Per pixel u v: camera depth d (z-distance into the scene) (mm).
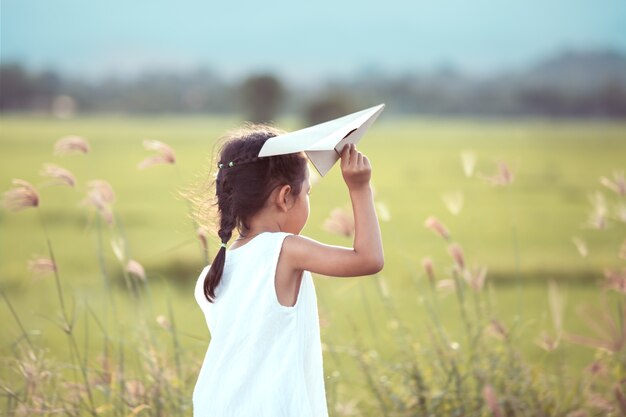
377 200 3949
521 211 20547
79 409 3604
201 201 2791
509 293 10633
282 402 2275
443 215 19719
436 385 4086
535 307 9680
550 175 29750
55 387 3688
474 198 23625
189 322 8078
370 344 6523
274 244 2400
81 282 10609
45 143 44375
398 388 4109
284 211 2510
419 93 151875
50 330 7543
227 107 139250
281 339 2346
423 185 27156
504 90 154625
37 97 139250
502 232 16766
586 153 41875
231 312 2402
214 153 2820
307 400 2295
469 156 4059
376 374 4168
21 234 15844
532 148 46250
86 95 147750
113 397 3664
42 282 10773
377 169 33594
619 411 3846
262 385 2314
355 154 2402
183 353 3922
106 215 3871
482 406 3852
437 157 40906
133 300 4062
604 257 12617
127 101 145250
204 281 2488
